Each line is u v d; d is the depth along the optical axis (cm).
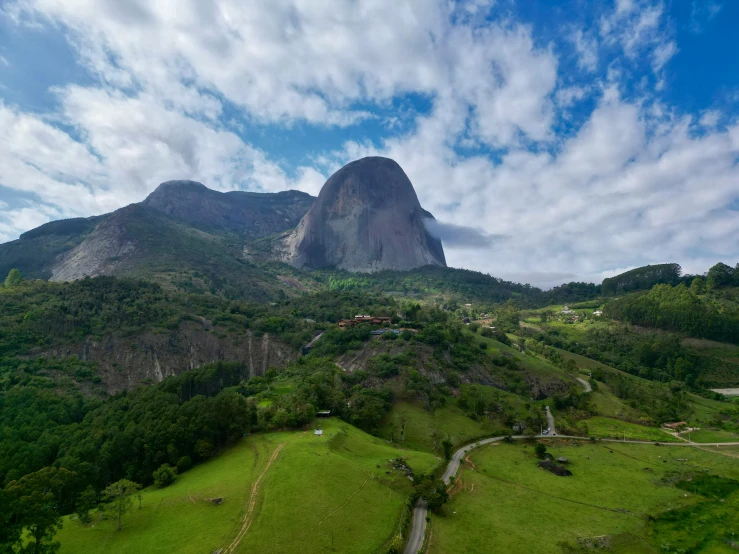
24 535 5947
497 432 11962
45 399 11744
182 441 8881
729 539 6900
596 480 8981
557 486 8638
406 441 10850
